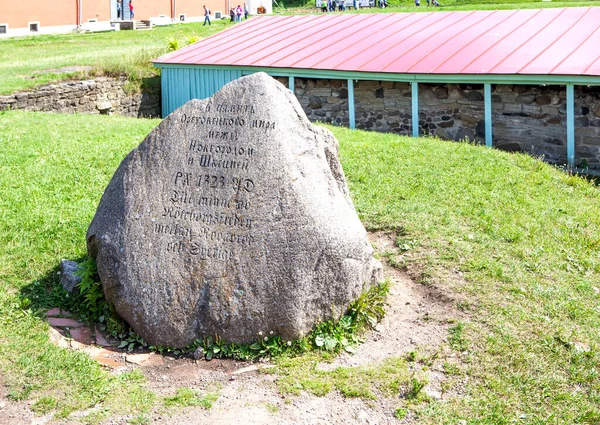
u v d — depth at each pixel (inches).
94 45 1334.9
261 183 266.2
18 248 333.7
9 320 273.9
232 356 258.7
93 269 284.4
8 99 762.2
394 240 362.0
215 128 280.7
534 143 655.8
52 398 228.7
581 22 760.3
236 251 261.3
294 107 285.6
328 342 262.5
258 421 222.1
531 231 371.6
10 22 1475.1
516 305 292.2
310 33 921.5
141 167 281.4
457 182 448.1
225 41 964.0
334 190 279.0
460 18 861.2
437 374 247.8
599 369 250.8
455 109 697.0
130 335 269.3
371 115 757.3
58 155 484.4
